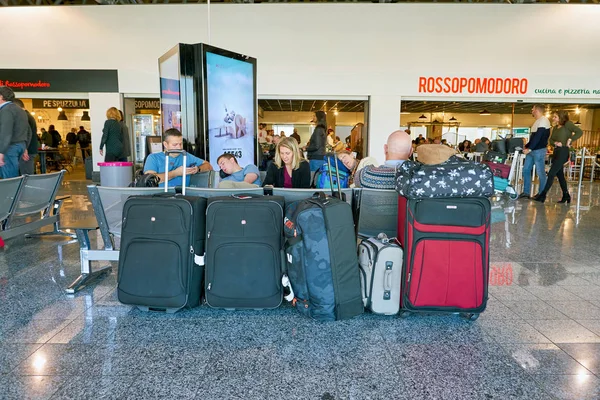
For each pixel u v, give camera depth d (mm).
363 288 2350
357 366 1804
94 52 9477
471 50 9570
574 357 1889
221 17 9477
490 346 1990
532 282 2910
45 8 9336
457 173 2117
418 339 2061
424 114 17000
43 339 2035
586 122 14961
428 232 2158
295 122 17031
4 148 3945
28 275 3023
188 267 2256
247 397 1576
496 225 4957
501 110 14234
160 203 2236
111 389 1622
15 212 3664
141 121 10062
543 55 9570
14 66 9477
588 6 9367
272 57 9594
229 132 5031
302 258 2201
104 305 2467
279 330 2148
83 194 7891
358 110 15859
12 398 1560
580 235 4410
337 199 2285
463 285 2174
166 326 2186
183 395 1586
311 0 10953
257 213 2225
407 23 9500
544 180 7211
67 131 16672
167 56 4867
